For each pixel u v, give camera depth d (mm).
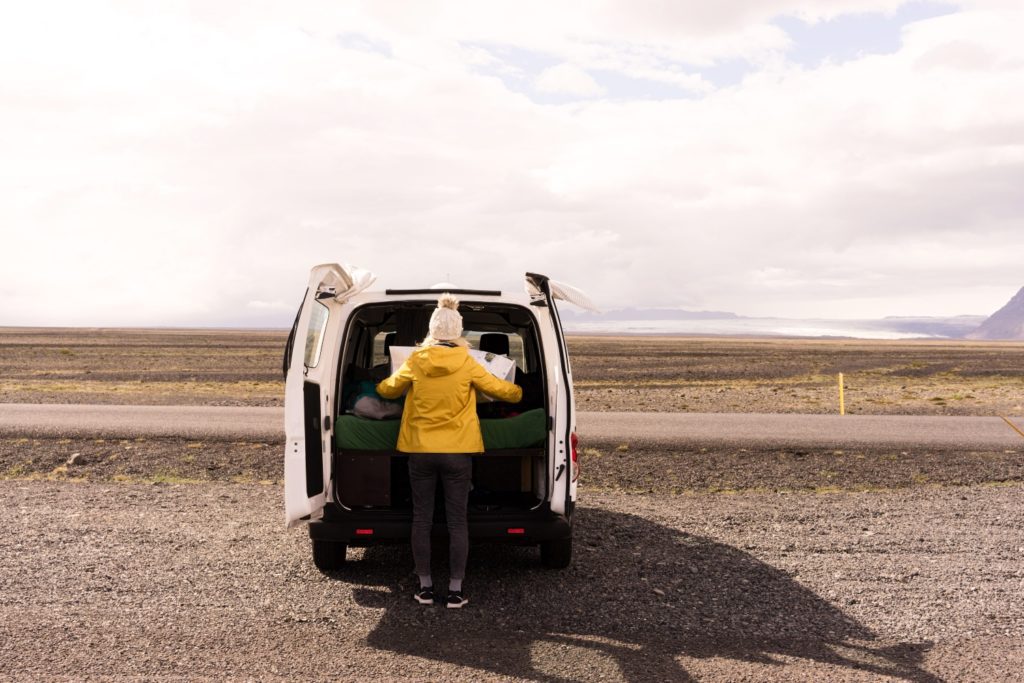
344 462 5938
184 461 11719
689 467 11617
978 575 6262
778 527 7941
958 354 82000
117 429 14258
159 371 36125
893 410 19234
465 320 7492
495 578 6137
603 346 105000
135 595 5578
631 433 14531
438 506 6109
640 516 8453
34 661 4293
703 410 19000
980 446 13328
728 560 6672
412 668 4266
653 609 5371
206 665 4273
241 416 16344
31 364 41750
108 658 4355
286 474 5375
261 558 6637
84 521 7992
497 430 5789
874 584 6000
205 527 7773
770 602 5543
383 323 7375
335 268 5457
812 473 11219
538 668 4285
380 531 5680
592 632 4906
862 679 4168
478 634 4848
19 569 6219
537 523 5758
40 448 12484
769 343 156750
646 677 4172
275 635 4785
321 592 5715
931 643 4742
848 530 7824
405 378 5461
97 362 44531
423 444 5398
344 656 4438
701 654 4531
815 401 21875
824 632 4934
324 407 5738
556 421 5754
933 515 8547
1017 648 4660
